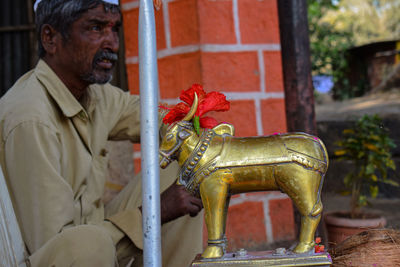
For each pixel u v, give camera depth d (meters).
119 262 1.46
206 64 2.46
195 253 1.63
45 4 1.55
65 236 1.24
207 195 1.11
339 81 6.76
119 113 1.87
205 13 2.46
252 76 2.61
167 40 2.58
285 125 2.71
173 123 1.16
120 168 2.87
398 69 5.88
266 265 1.04
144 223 0.93
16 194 1.33
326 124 4.07
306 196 1.09
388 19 8.66
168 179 1.68
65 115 1.51
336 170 3.91
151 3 0.93
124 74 2.98
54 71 1.58
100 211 1.65
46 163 1.33
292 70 2.29
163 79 2.62
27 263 1.25
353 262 1.11
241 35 2.58
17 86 1.56
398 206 3.36
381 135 2.70
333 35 6.92
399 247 1.12
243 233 2.55
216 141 1.14
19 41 3.58
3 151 1.36
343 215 2.61
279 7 2.32
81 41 1.52
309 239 1.09
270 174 1.10
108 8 1.53
